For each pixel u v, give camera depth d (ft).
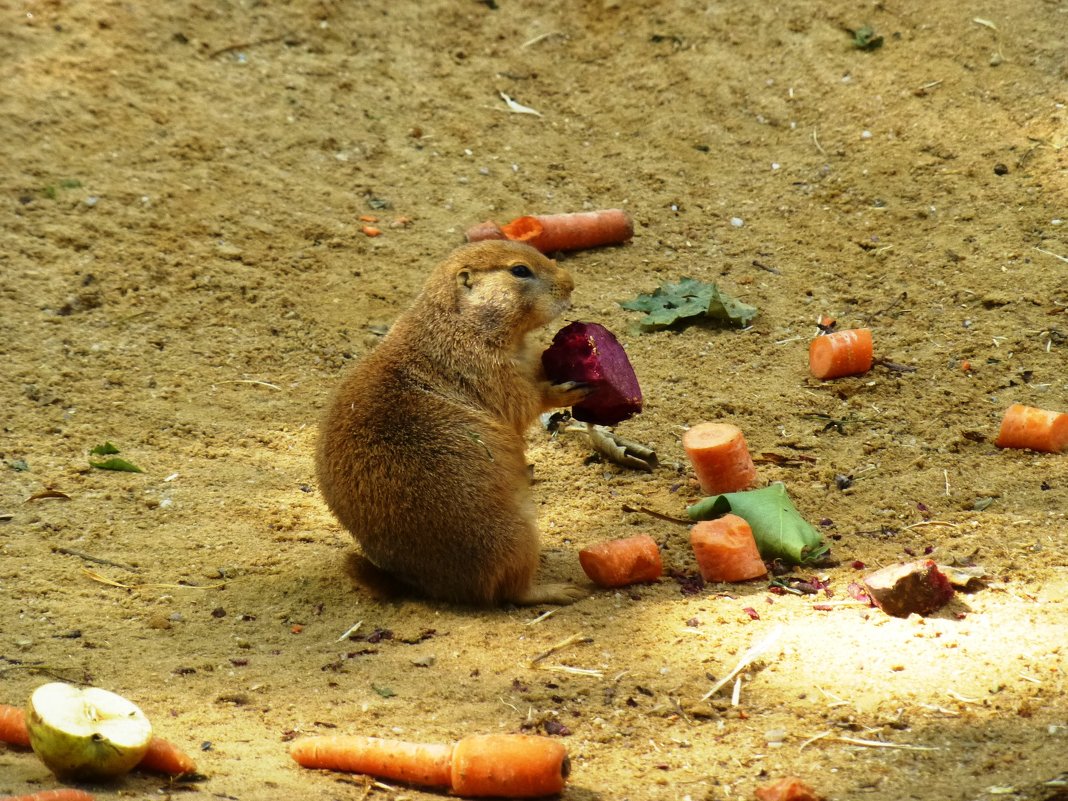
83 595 31.86
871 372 43.78
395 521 31.04
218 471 39.14
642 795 22.71
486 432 31.73
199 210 51.72
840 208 53.67
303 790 22.41
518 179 55.47
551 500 37.68
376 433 31.53
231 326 46.96
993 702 25.77
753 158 56.90
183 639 29.94
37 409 41.96
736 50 61.93
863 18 62.80
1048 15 61.67
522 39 62.95
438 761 22.68
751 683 27.07
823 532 34.30
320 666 28.48
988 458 38.14
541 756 22.34
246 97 57.31
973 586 30.42
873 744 24.41
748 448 39.63
